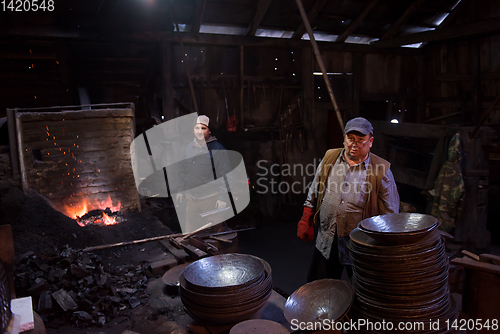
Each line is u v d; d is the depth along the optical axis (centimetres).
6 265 182
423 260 148
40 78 626
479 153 513
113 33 630
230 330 160
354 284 169
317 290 175
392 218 173
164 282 254
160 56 679
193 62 730
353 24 761
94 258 288
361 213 222
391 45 812
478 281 181
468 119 819
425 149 768
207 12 677
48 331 214
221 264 196
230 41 725
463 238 528
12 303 138
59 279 255
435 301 150
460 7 760
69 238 337
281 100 816
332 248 233
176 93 712
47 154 383
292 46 779
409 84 899
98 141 408
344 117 857
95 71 678
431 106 895
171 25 677
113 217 402
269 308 208
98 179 411
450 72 844
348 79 850
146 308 237
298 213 794
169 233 382
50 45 616
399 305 150
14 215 347
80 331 214
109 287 250
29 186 375
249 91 780
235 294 163
